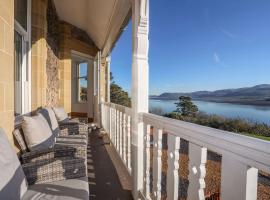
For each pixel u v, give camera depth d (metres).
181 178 2.27
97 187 2.91
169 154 1.68
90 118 9.35
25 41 3.43
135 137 2.55
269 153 0.76
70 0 5.20
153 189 2.04
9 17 1.95
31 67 3.67
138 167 2.51
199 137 1.22
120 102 15.23
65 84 6.61
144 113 2.39
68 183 1.76
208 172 1.89
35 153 2.14
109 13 4.60
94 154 4.46
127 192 2.78
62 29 6.60
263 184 1.30
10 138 2.05
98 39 7.52
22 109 3.32
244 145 0.87
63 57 6.60
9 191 1.32
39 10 3.76
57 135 3.46
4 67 1.86
